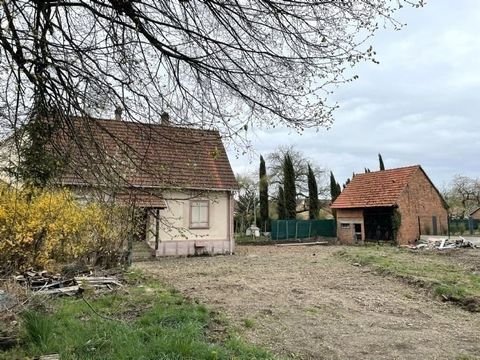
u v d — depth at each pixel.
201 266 18.30
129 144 5.81
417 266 16.27
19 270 11.91
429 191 32.53
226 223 24.62
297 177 51.00
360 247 27.47
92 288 10.70
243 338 7.23
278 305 10.23
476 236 29.78
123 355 5.61
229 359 5.88
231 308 9.66
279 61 5.16
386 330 8.32
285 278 14.62
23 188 5.72
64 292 10.29
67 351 5.85
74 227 12.92
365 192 33.84
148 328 6.84
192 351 5.76
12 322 6.49
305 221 38.16
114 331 6.64
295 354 6.72
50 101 5.39
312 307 10.11
